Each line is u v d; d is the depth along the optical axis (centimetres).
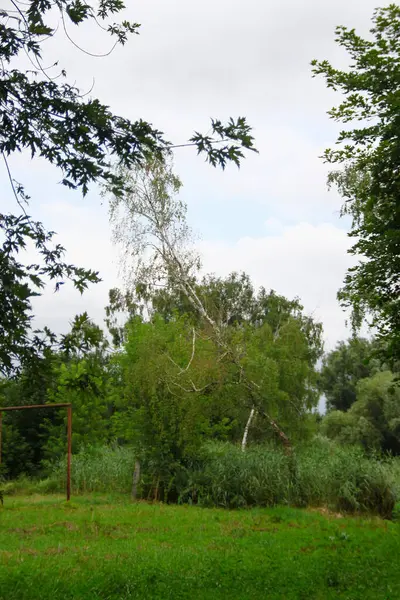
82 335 707
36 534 1267
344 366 6231
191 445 2017
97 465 2347
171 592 745
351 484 1700
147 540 1195
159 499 2045
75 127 704
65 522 1427
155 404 2062
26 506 1825
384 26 1177
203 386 1997
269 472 1848
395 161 1110
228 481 1873
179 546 1123
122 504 1912
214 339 2069
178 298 3014
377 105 1180
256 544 1145
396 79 1142
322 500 1752
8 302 648
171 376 2012
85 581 778
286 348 3225
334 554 1013
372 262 1141
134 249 2564
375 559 954
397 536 1201
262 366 2492
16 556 973
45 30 696
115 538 1227
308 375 3369
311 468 1842
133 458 2283
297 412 3195
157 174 2419
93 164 711
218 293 4031
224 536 1259
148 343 2116
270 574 852
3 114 704
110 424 3325
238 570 876
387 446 4916
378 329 1203
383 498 1684
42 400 3244
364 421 4800
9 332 665
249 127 693
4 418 3234
